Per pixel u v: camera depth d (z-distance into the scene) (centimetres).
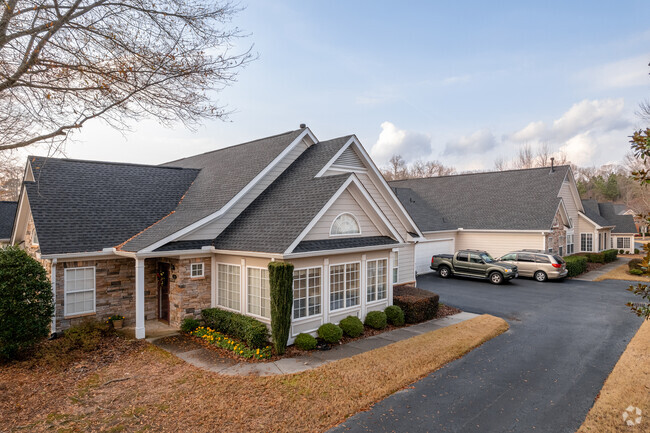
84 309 1170
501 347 1082
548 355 1013
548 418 684
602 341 1133
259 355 958
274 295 989
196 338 1118
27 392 765
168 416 670
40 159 1432
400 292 1506
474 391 791
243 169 1527
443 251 2705
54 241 1123
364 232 1305
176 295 1201
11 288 904
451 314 1475
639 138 486
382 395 759
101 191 1447
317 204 1141
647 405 720
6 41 766
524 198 2800
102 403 719
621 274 2472
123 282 1247
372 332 1220
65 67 793
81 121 847
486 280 2256
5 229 2514
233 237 1214
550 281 2223
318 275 1136
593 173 9875
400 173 8825
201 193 1531
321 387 788
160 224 1333
